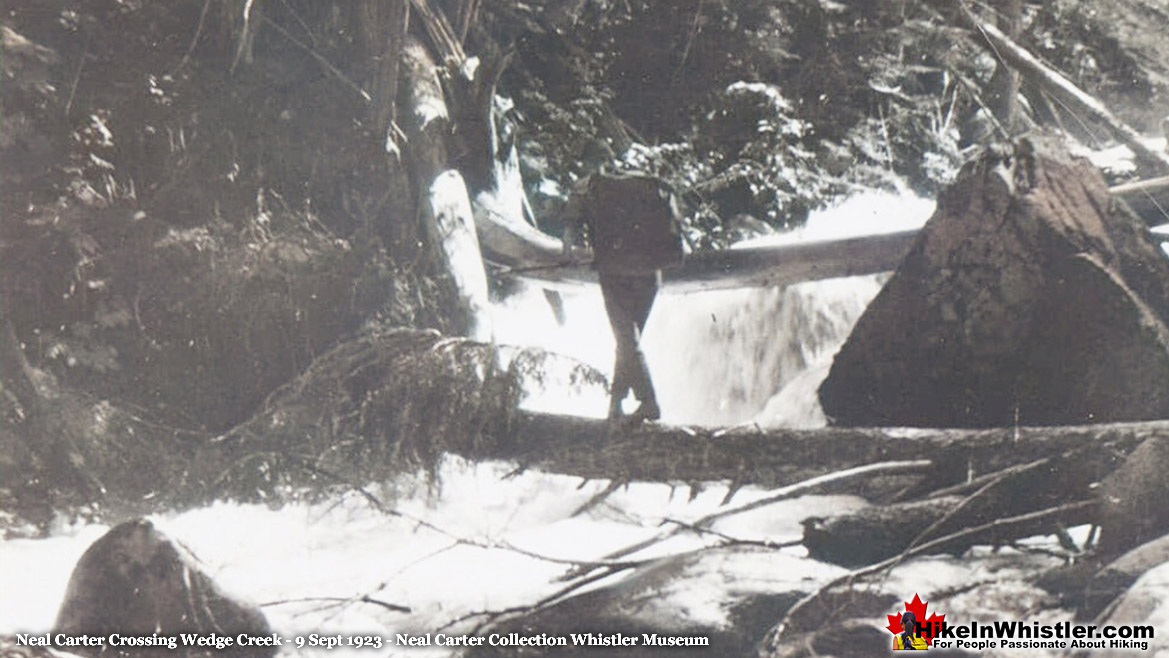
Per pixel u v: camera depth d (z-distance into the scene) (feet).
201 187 42.63
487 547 29.50
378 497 37.93
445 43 50.39
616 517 37.06
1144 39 76.74
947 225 35.04
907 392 35.40
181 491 38.17
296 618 27.25
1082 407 33.94
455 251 44.83
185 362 40.86
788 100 75.61
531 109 69.67
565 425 34.91
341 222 44.70
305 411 38.09
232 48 44.39
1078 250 34.01
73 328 39.83
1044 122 64.64
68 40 42.68
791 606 26.53
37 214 40.29
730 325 45.88
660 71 74.13
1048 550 30.25
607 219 33.50
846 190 73.00
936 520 29.86
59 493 37.35
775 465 32.76
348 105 45.60
